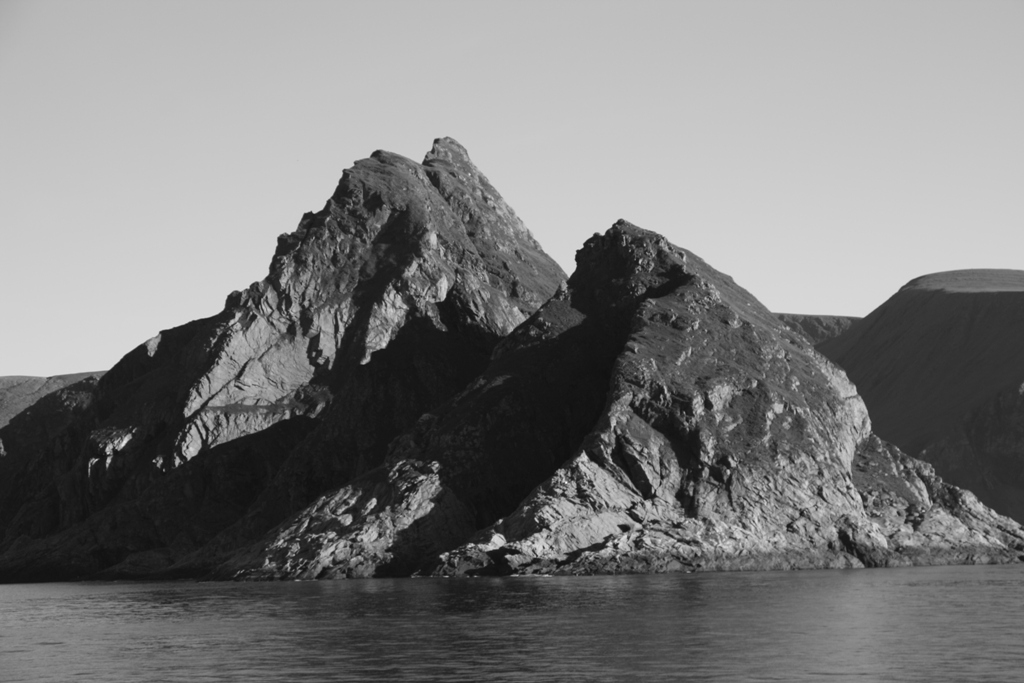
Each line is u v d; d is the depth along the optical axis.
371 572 150.88
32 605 128.25
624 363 163.38
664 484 150.12
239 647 82.06
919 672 64.94
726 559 141.12
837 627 83.00
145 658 78.88
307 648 79.94
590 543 142.75
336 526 159.62
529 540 141.75
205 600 123.56
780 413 159.62
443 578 140.62
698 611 93.81
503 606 101.50
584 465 149.62
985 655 70.00
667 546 140.75
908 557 149.88
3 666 77.81
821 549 146.25
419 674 68.19
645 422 157.00
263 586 143.25
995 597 102.06
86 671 74.19
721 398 159.62
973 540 156.62
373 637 84.25
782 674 65.19
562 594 111.00
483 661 71.94
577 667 68.88
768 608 95.19
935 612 90.88
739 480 149.88
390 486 162.62
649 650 74.19
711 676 65.06
